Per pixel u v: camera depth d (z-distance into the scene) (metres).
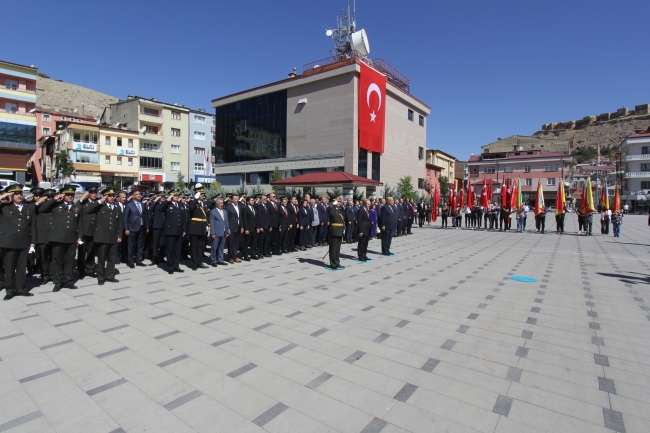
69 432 3.06
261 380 3.95
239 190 37.31
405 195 32.91
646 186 55.88
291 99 35.72
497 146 70.06
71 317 5.89
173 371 4.13
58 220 7.39
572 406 3.51
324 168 32.94
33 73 38.59
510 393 3.74
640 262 11.71
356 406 3.47
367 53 34.38
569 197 59.22
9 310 6.21
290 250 13.38
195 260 9.87
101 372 4.09
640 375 4.14
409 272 9.78
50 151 48.03
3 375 4.00
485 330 5.50
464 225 28.94
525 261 11.74
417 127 43.06
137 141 45.91
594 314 6.30
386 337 5.19
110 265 8.33
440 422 3.24
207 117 53.94
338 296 7.31
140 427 3.13
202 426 3.15
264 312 6.25
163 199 10.30
